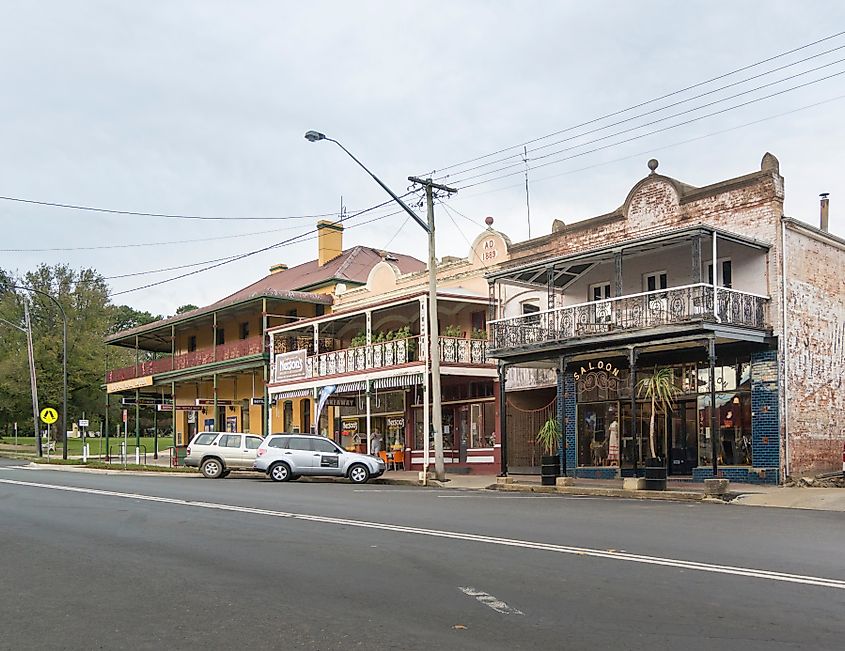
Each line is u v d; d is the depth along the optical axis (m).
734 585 8.30
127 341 51.59
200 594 8.30
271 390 36.41
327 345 37.62
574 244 26.95
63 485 23.34
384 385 30.05
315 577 9.06
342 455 26.33
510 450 28.98
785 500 17.62
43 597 8.28
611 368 25.72
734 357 22.66
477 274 30.59
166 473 33.72
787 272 22.03
